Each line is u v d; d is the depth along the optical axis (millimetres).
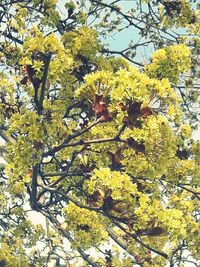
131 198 6824
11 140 10781
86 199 7965
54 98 7613
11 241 12219
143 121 6234
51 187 7566
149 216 6852
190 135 8875
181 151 8469
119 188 6719
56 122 7348
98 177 6828
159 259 10266
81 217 7910
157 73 7426
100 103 6359
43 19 8602
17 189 10484
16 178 7605
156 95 6195
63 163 8305
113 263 10898
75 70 7914
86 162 7695
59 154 7719
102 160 7125
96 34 8125
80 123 7473
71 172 7371
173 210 6953
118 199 6758
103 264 11406
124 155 6727
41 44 6523
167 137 6348
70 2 8758
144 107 6090
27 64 6621
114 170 7086
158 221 6867
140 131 6164
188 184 8852
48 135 6816
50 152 6965
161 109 6352
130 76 6078
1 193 11133
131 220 6863
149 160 6434
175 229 6855
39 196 7715
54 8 8570
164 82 6234
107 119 6445
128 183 6789
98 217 7812
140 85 6031
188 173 8578
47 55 6535
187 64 7504
